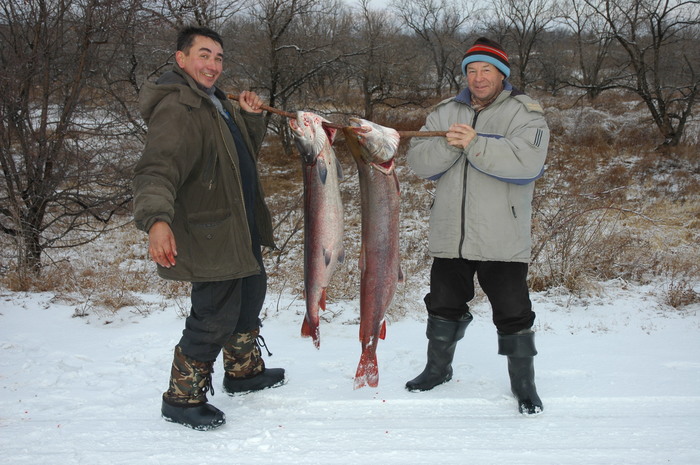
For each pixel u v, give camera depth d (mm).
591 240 8898
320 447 3283
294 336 5883
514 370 3924
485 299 7035
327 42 21781
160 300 7359
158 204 3135
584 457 3113
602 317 6590
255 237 4051
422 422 3680
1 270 9031
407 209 14539
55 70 9758
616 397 4074
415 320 6414
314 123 3221
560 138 24172
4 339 5770
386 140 3318
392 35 28094
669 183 17156
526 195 3939
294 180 20844
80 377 4688
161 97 3480
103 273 8430
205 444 3367
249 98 3988
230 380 4258
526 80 38438
